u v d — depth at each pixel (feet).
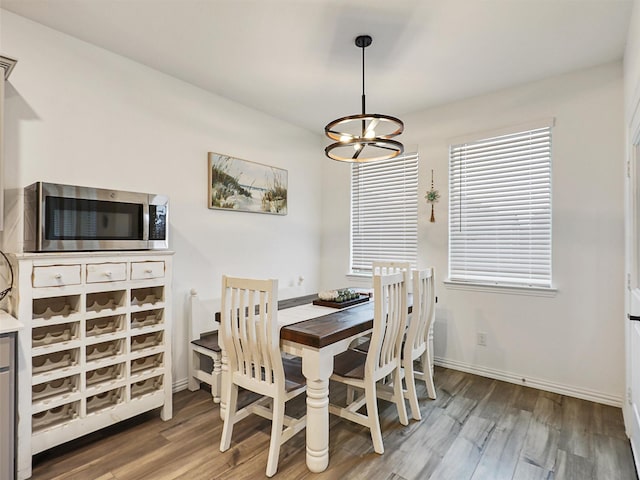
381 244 12.91
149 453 6.73
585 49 8.04
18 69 6.90
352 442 7.13
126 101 8.52
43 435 6.15
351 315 7.71
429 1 6.47
